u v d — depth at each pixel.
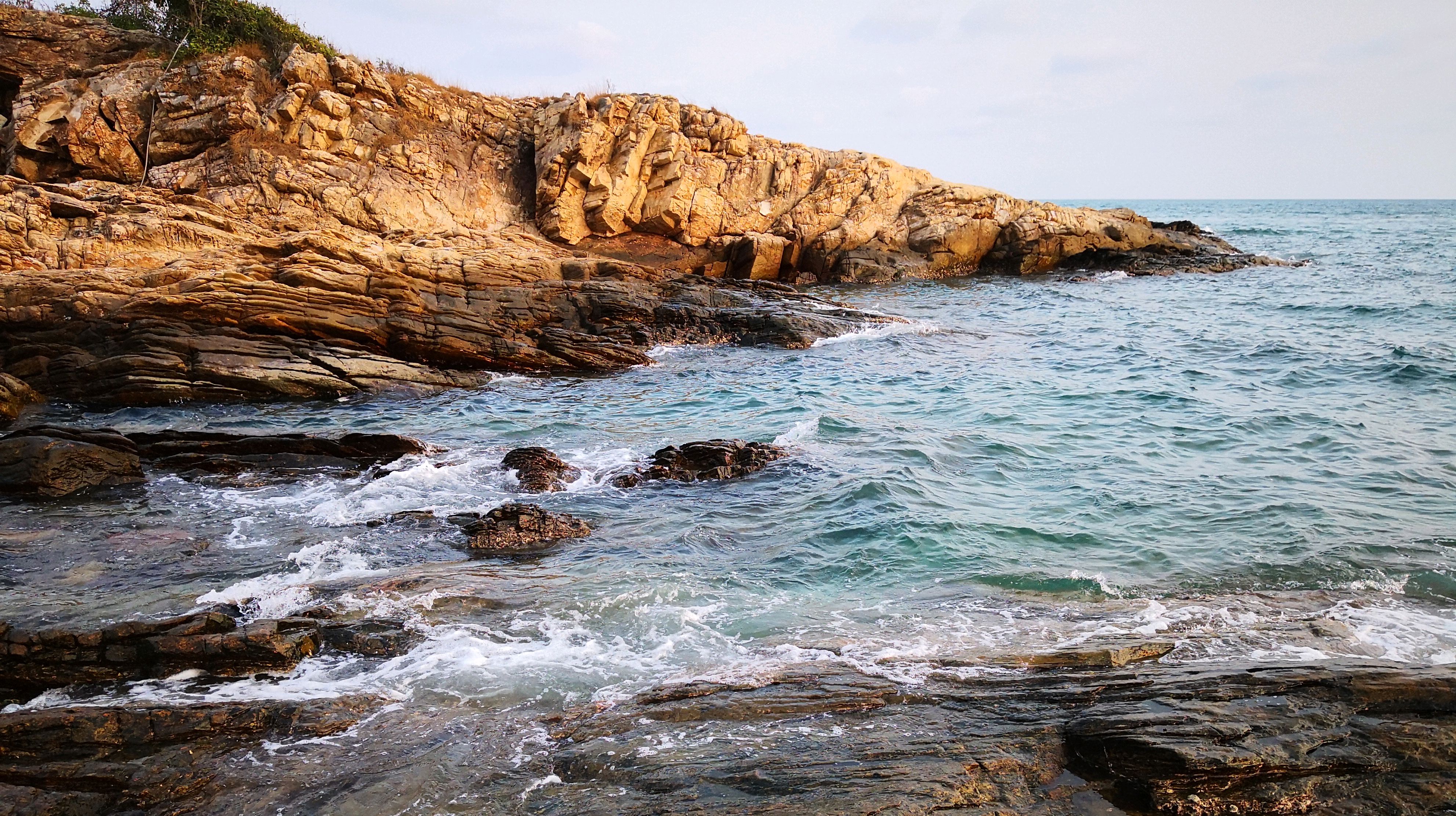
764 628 8.38
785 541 10.75
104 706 6.69
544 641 8.08
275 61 33.62
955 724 6.46
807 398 18.97
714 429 16.47
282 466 13.80
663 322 25.89
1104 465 13.61
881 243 40.75
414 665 7.60
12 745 6.25
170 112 30.88
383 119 34.03
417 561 10.12
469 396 19.39
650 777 5.86
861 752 6.07
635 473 13.38
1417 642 7.90
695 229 37.34
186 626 7.63
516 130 37.41
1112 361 22.30
